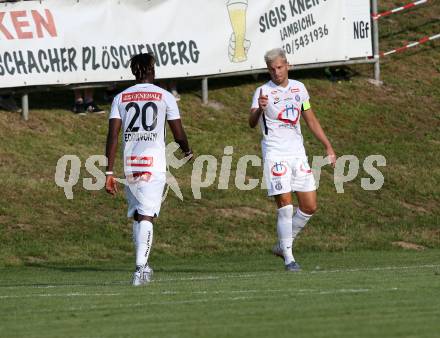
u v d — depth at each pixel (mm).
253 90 71938
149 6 63094
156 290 31266
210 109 68312
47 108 64938
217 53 65375
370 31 74438
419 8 88875
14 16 59656
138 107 33406
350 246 53375
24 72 59906
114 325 23875
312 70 76625
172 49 63875
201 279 35844
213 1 65062
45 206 54812
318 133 38969
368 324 22703
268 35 67562
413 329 21938
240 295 28969
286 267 39312
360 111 72250
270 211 57812
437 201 62281
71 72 61031
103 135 62906
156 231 53531
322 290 29625
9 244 50344
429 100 75688
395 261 45531
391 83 76938
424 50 82750
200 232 54094
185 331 22500
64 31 60719
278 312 24938
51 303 28719
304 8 69688
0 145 59875
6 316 26219
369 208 59969
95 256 50125
